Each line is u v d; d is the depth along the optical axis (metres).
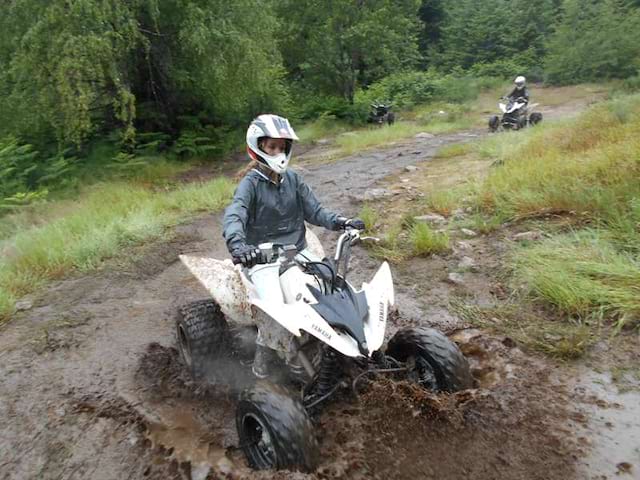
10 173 13.41
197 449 3.44
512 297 5.18
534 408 3.59
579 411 3.55
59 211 11.00
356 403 3.54
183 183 14.03
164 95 17.58
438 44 44.34
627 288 4.77
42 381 4.45
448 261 6.18
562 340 4.35
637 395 3.67
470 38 40.53
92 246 7.60
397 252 6.59
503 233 6.62
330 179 11.63
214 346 4.25
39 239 8.02
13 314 5.86
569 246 5.66
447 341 3.54
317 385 3.35
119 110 16.28
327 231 7.91
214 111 18.61
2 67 14.37
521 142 11.41
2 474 3.42
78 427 3.80
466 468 3.12
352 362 3.31
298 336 3.12
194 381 4.23
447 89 28.80
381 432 3.35
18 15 13.35
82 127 13.38
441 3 46.16
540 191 7.34
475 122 21.25
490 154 11.70
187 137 17.19
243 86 16.34
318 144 19.16
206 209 9.91
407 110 27.28
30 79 13.59
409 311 5.15
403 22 24.84
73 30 13.02
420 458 3.19
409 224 7.47
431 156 13.19
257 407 2.96
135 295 6.26
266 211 3.89
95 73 13.14
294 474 2.82
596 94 26.33
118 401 4.09
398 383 3.34
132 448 3.54
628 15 30.86
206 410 3.90
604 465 3.10
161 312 5.75
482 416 3.50
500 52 39.50
